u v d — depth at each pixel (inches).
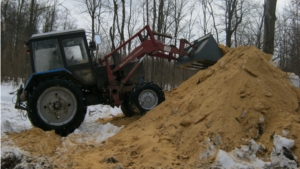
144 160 155.9
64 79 235.1
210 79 218.7
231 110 173.6
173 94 247.6
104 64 286.5
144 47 277.0
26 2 901.2
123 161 155.9
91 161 157.8
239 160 144.3
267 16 347.3
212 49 266.5
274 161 142.5
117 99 261.4
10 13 903.1
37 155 168.1
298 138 151.1
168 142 177.3
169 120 206.2
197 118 180.7
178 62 296.8
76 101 231.5
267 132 159.6
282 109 169.9
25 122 270.1
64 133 229.5
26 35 838.5
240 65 199.9
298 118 164.1
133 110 264.7
